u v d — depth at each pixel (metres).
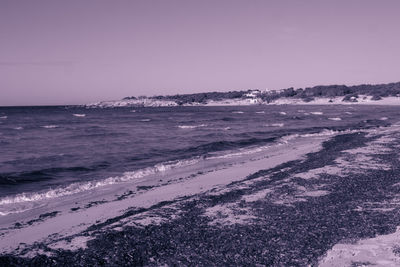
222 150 32.31
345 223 10.27
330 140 34.81
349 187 14.68
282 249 8.63
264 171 20.56
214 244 9.11
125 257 8.34
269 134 47.12
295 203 12.62
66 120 92.94
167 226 10.51
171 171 22.59
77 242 9.27
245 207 12.34
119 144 38.34
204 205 12.87
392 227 9.70
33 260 8.20
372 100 193.62
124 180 20.02
